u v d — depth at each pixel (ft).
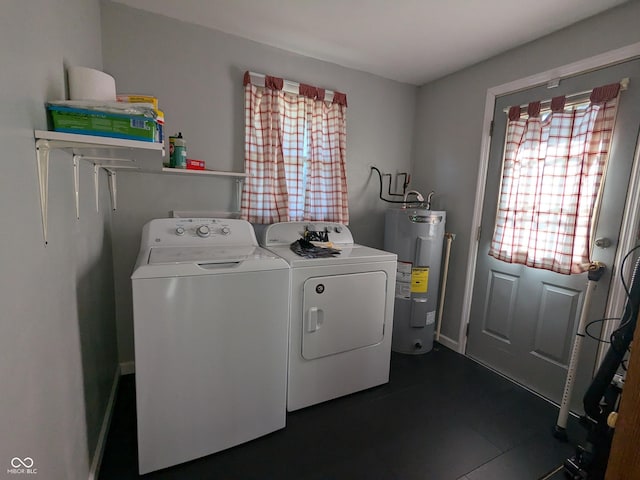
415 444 5.00
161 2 5.57
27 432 2.20
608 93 5.18
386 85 8.70
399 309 7.98
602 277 5.40
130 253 6.30
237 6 5.59
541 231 6.14
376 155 8.86
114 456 4.55
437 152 8.64
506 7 5.28
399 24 5.98
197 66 6.36
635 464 2.40
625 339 4.10
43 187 2.58
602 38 5.33
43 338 2.54
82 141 2.66
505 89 6.91
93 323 4.42
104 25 5.57
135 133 3.05
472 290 7.80
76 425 3.43
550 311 6.22
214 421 4.57
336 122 7.81
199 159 6.60
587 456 4.33
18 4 2.20
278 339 4.95
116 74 5.75
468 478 4.41
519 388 6.61
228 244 5.80
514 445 5.04
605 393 4.34
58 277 2.97
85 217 4.10
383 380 6.64
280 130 7.16
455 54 7.07
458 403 6.07
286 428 5.28
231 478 4.29
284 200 7.32
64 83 3.33
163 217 6.48
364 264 6.00
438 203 8.64
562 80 5.91
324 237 7.00
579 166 5.57
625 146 5.10
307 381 5.68
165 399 4.20
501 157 7.06
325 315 5.66
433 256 7.79
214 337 4.40
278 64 7.14
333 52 7.24
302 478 4.33
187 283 4.15
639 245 4.93
